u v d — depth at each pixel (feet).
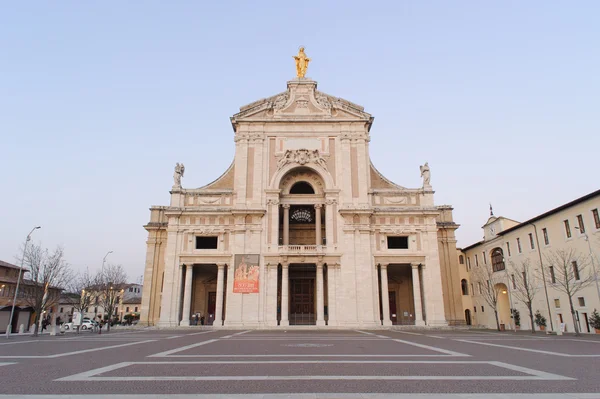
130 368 40.19
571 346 70.08
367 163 174.60
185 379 33.40
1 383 31.40
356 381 32.55
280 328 153.17
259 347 67.41
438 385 30.78
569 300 131.85
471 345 71.97
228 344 74.69
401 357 50.90
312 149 175.11
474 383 31.65
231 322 155.12
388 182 180.65
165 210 178.91
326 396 26.71
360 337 99.35
